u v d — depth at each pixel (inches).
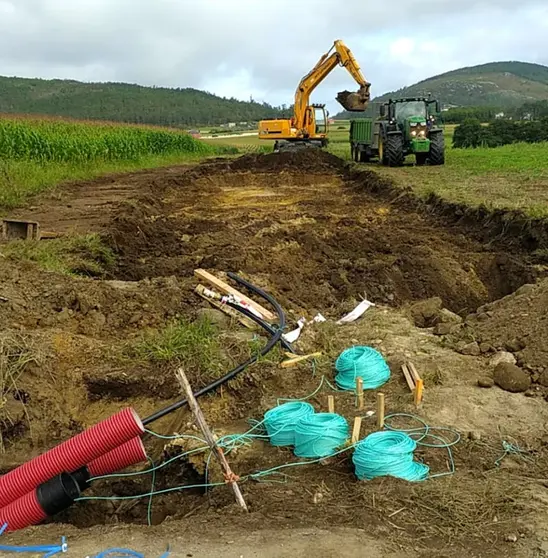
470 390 239.6
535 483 180.7
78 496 186.9
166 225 554.3
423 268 406.6
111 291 298.4
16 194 666.2
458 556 146.3
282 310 306.2
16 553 147.9
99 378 244.5
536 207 492.1
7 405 222.8
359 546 147.9
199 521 163.0
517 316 291.6
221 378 238.4
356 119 1184.8
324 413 215.0
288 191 851.4
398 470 182.4
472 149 1360.7
